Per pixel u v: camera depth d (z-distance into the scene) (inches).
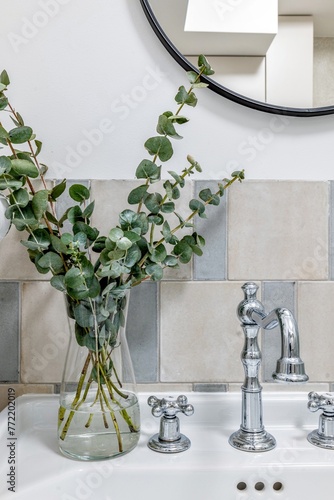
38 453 24.8
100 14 29.7
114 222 29.2
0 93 23.5
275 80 29.5
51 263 23.0
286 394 29.1
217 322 29.2
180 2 29.6
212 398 28.5
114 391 24.1
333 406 25.8
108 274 22.0
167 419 25.4
